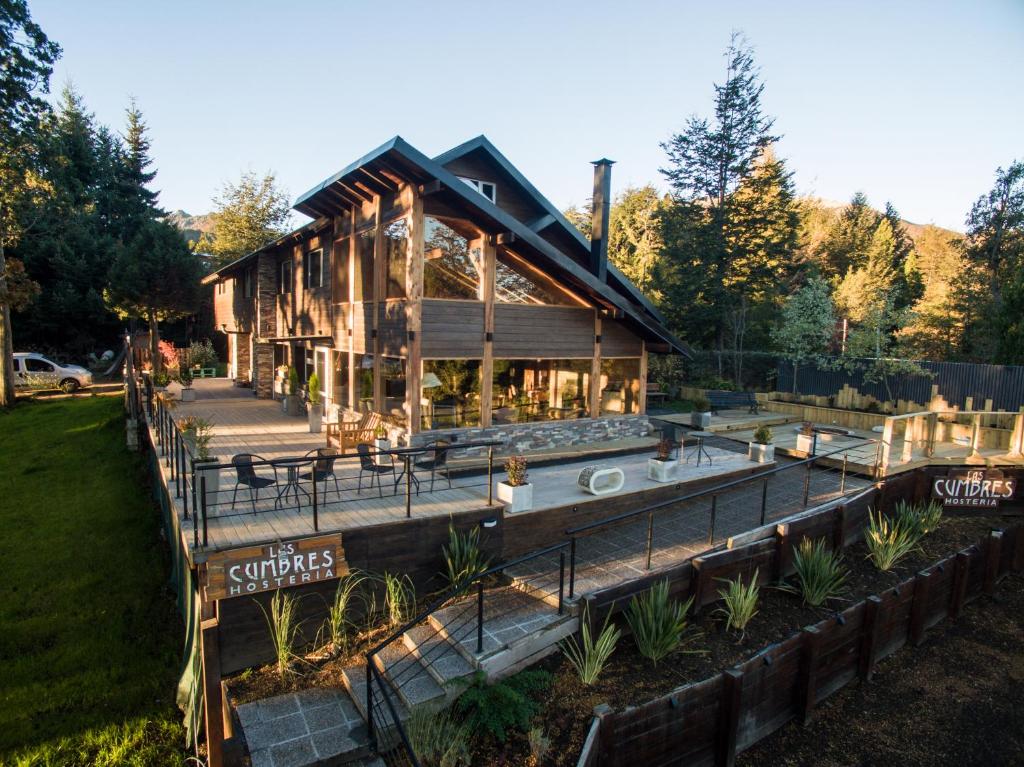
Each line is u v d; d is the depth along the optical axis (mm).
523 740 6348
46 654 8406
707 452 15930
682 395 26234
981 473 13891
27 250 37125
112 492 14375
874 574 10953
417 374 12773
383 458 12516
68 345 40000
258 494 9789
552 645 7762
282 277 22125
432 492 10391
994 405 20109
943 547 12312
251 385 25578
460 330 13406
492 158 14516
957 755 7664
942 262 41438
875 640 8961
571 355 15508
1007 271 32969
